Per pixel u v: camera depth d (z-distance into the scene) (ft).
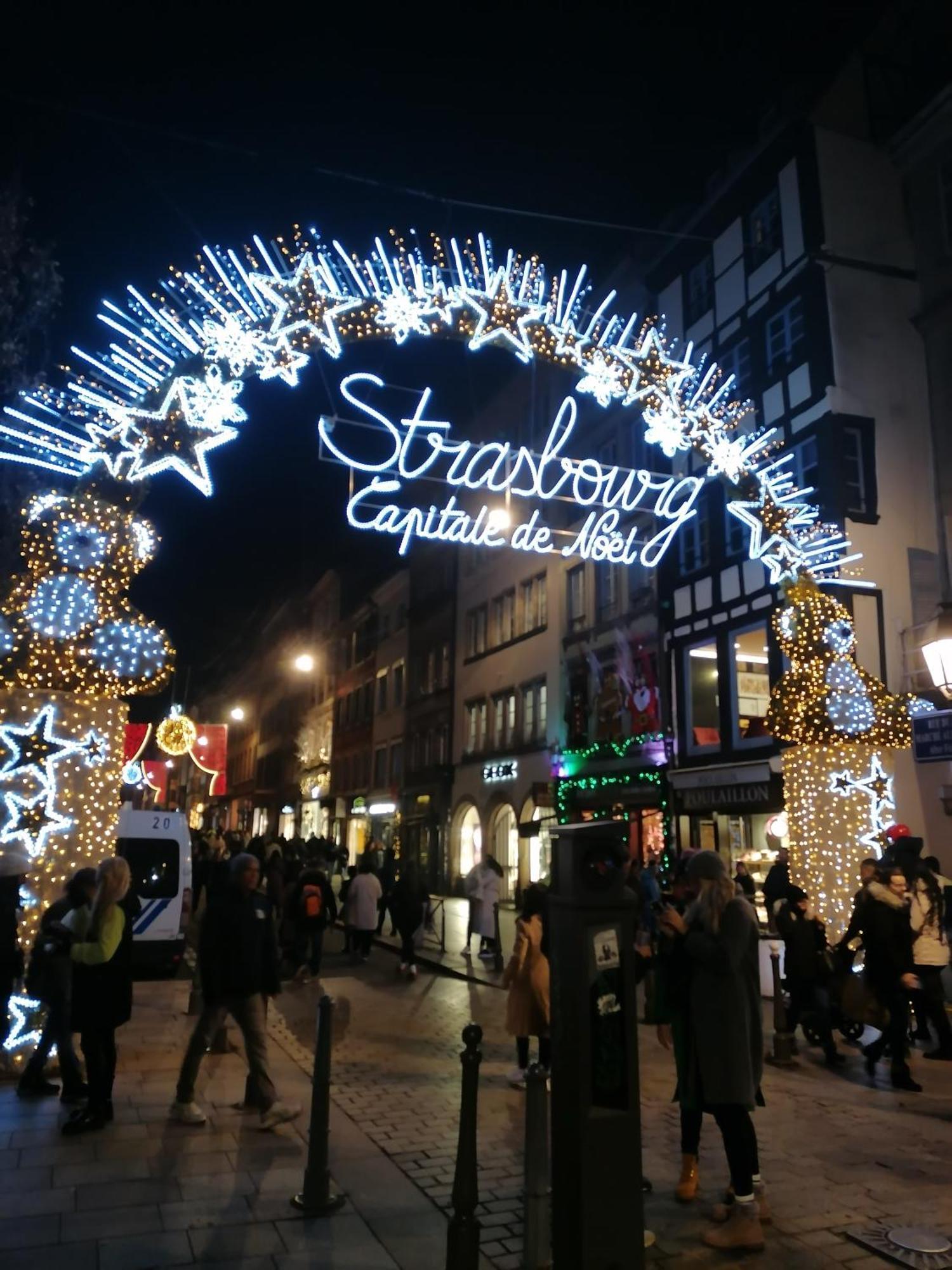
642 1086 25.75
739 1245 15.06
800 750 43.88
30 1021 25.16
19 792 26.30
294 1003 38.96
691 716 70.03
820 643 43.73
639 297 82.99
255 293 32.32
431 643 118.62
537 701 91.56
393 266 34.86
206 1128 20.49
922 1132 21.40
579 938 12.86
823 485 58.29
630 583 79.41
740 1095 15.40
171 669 28.32
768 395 64.23
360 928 51.62
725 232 70.95
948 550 57.06
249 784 227.81
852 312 61.00
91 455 28.81
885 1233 15.69
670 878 68.23
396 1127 21.31
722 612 67.77
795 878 43.37
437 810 109.09
